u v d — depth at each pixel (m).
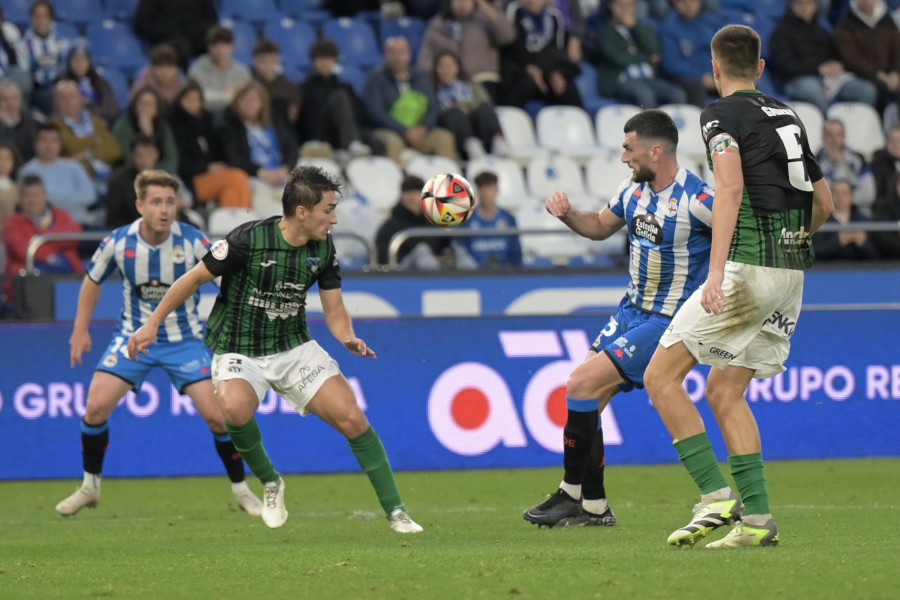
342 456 36.50
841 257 44.50
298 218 20.61
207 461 36.28
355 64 55.47
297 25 55.78
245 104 46.47
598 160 51.66
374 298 38.69
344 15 57.44
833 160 50.19
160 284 26.91
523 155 51.03
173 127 45.16
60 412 35.94
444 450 36.56
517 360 36.91
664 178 21.61
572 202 49.91
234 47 54.06
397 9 57.00
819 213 18.97
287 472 36.12
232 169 45.38
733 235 17.92
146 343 21.06
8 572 17.86
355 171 47.53
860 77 56.25
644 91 54.47
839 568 16.14
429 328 36.66
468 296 39.12
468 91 51.19
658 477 33.78
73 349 27.06
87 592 15.77
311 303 38.06
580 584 15.34
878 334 37.97
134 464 35.88
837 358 37.78
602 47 55.22
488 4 53.44
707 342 18.03
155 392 36.06
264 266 20.95
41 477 35.72
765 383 37.50
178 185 26.70
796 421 37.56
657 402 18.88
